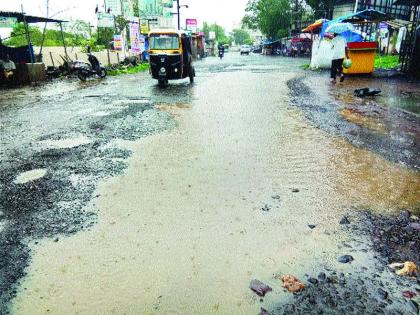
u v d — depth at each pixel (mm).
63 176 4625
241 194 3939
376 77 14773
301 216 3432
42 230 3287
